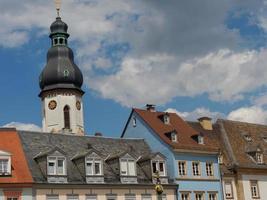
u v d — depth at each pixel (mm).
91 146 72250
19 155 64188
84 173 65812
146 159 72250
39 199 61312
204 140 80188
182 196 73188
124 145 76500
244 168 80500
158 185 54375
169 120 82188
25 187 60750
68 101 103625
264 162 84500
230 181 79438
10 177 60688
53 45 107188
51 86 104500
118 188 67375
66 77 104250
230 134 87438
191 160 75875
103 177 66875
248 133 89875
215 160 78500
